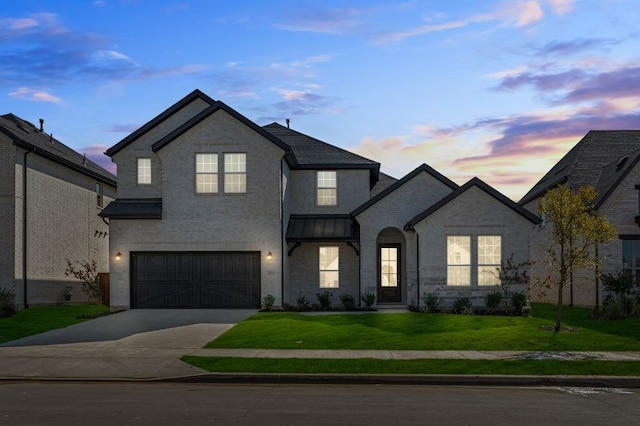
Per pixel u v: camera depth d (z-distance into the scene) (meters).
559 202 18.73
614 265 26.27
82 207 32.75
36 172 28.19
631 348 16.12
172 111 26.80
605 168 29.34
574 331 18.58
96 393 11.88
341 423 9.31
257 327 19.50
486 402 11.05
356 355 15.26
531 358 14.83
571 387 12.74
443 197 25.84
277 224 25.08
